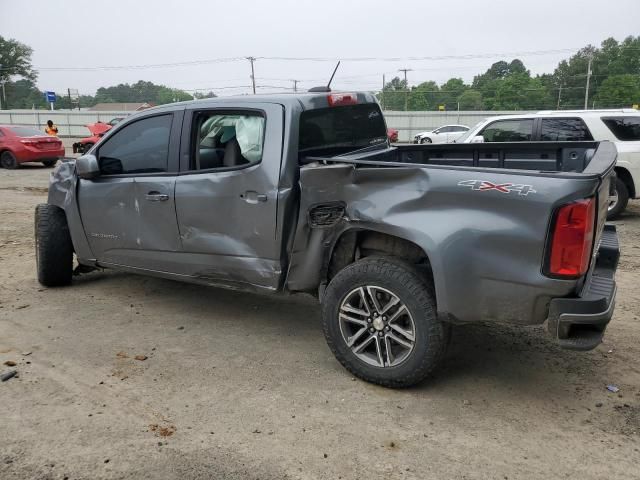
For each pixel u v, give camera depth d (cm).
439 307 324
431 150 490
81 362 396
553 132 886
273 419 325
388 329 349
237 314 492
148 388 360
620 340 432
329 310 367
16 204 1098
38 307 506
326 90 434
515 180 302
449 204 320
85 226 506
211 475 276
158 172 448
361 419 325
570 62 9481
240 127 408
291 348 422
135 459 288
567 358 403
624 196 880
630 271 616
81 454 292
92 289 558
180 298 532
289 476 276
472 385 365
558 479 274
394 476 276
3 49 10094
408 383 349
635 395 352
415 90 8569
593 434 310
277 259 391
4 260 670
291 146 382
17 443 301
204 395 352
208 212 414
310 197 368
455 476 276
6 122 5291
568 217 290
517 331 452
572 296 301
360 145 461
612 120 863
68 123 5162
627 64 8962
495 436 309
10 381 368
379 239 367
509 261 305
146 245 460
